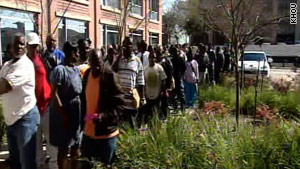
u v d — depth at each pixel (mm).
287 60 50875
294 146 4930
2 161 6090
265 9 18719
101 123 4719
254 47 51031
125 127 6020
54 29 15445
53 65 7039
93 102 4742
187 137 5387
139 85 7418
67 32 18469
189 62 11508
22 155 4961
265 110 8312
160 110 8055
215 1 10680
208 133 5496
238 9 9117
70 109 5375
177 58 10945
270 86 13594
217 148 4969
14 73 4742
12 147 5094
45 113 5824
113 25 22875
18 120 4867
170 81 9273
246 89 12703
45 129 5918
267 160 4766
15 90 4785
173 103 10469
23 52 4891
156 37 34250
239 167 4633
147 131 5824
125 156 5047
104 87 4711
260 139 5121
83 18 19781
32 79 4945
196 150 4953
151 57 8289
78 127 5461
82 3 19641
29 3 14898
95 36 21234
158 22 34375
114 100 4801
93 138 4762
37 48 5844
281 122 6055
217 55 16547
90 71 4855
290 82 13664
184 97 10891
